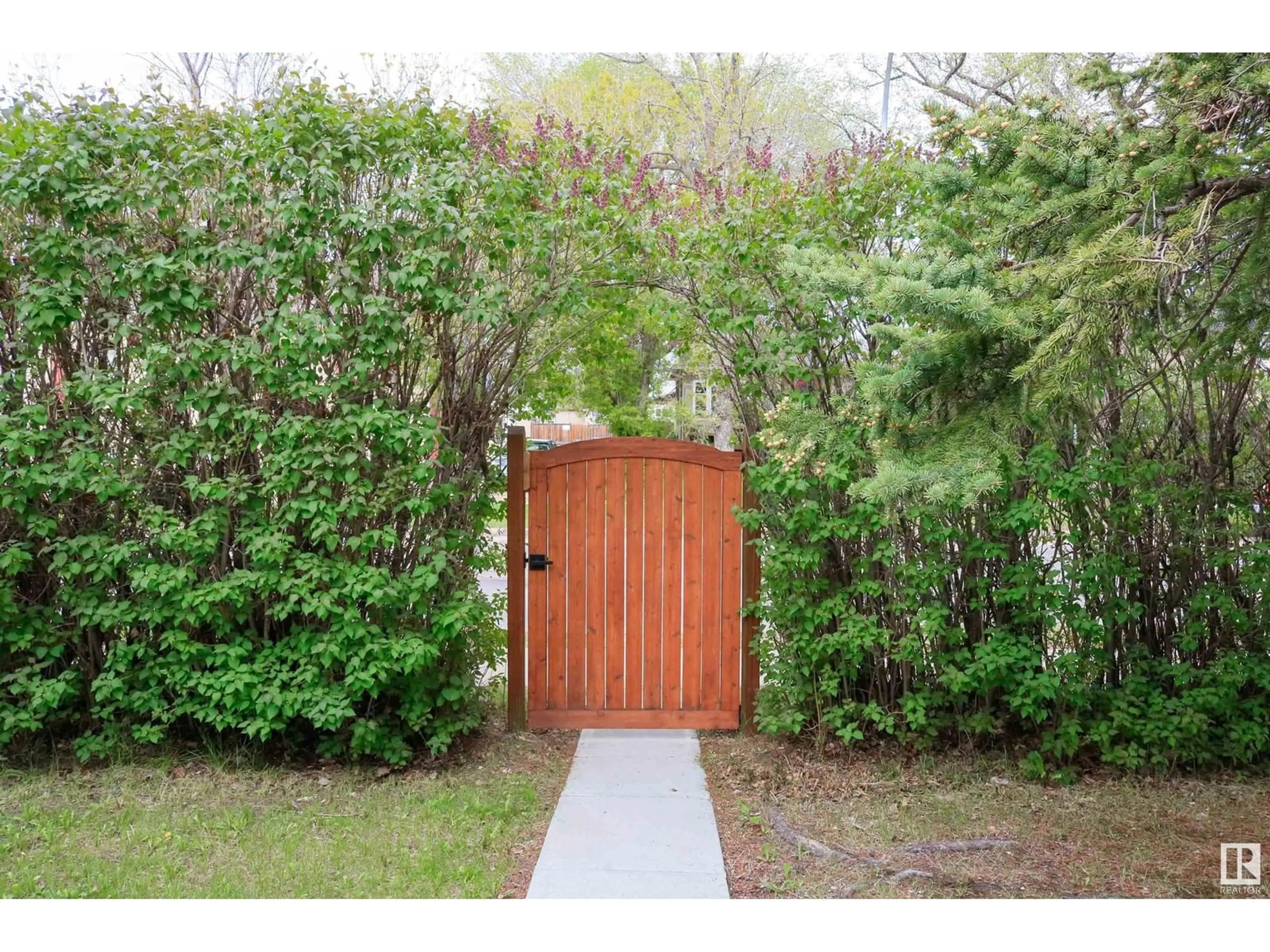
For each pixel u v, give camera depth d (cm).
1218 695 441
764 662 477
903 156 491
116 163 423
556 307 461
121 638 452
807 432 426
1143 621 479
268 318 424
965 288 281
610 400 1234
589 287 486
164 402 436
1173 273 274
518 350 481
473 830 384
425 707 449
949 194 342
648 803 414
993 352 294
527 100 1487
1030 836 385
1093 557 448
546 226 440
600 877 339
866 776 446
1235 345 411
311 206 420
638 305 548
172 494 455
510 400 510
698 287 489
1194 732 434
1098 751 471
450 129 444
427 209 420
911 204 475
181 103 433
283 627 462
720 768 460
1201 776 453
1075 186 303
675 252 474
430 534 456
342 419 430
